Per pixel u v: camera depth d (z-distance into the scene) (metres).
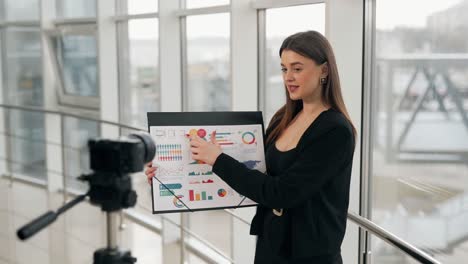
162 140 1.95
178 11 4.51
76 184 6.33
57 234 5.06
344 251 3.04
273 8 3.73
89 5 5.86
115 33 5.47
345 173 1.66
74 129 6.47
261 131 1.99
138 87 5.42
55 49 6.38
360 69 2.96
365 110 3.04
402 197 2.90
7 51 6.92
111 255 1.11
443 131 2.60
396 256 2.97
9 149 6.93
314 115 1.70
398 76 2.86
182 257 3.14
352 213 2.02
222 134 1.97
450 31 2.52
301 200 1.64
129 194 1.11
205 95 4.56
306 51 1.66
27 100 6.78
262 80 3.92
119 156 1.09
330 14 2.87
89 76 6.10
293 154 1.70
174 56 4.61
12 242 5.25
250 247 3.90
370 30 2.98
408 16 2.77
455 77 2.51
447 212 2.63
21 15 6.70
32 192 6.29
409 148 2.82
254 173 1.70
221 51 4.30
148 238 4.74
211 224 4.36
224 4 4.08
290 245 1.71
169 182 1.95
